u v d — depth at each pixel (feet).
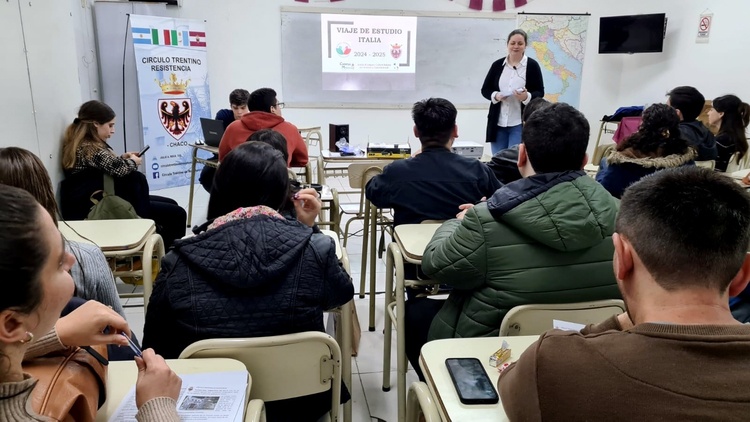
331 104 21.42
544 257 4.48
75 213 9.28
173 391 2.77
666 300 2.31
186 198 17.39
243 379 3.38
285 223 4.17
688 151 7.57
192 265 3.91
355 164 11.36
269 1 20.06
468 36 21.65
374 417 6.64
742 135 12.89
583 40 22.74
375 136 22.08
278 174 4.42
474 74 22.08
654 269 2.32
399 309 6.00
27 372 2.52
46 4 8.67
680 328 2.14
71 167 9.27
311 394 4.20
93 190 9.32
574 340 2.38
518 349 3.75
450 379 3.37
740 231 2.21
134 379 3.34
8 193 1.92
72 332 2.78
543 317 4.46
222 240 3.90
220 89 20.47
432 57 21.62
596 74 23.40
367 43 21.06
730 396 1.97
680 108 10.85
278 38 20.45
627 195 2.54
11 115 7.41
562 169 4.69
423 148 7.47
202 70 19.12
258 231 3.97
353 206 15.87
